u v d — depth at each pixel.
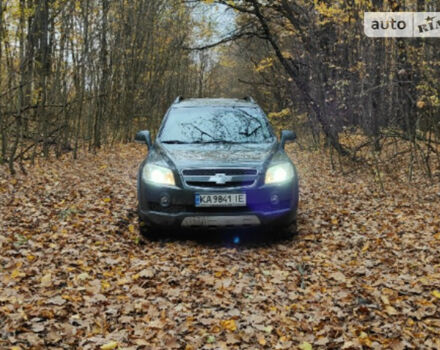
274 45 14.53
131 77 22.58
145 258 5.29
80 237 5.76
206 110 6.93
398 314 3.89
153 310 3.91
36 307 3.74
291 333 3.63
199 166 5.52
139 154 17.55
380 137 10.73
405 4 9.29
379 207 7.76
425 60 8.98
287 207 5.68
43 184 9.17
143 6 22.91
